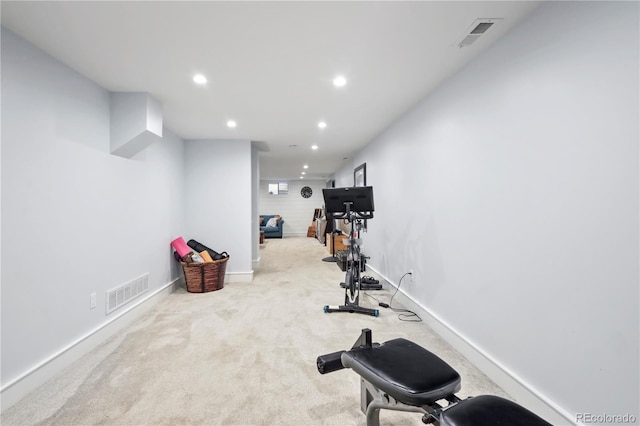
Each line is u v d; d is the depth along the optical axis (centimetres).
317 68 214
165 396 167
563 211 135
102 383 179
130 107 251
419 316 285
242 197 431
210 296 360
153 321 279
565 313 134
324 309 304
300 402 163
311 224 1093
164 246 357
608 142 116
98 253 234
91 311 225
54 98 192
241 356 212
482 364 191
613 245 114
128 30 165
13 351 162
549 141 142
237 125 355
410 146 304
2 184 157
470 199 204
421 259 282
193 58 198
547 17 143
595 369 122
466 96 208
